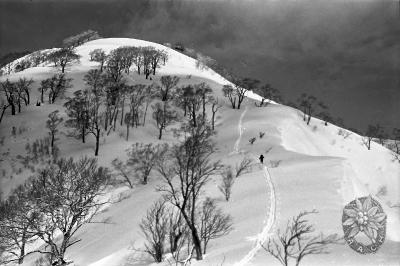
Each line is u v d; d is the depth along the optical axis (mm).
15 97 102438
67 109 94812
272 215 35500
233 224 35156
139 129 98812
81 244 41938
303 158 64688
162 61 163875
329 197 40031
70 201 36031
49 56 143000
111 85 108125
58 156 79688
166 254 31750
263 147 81812
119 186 64562
